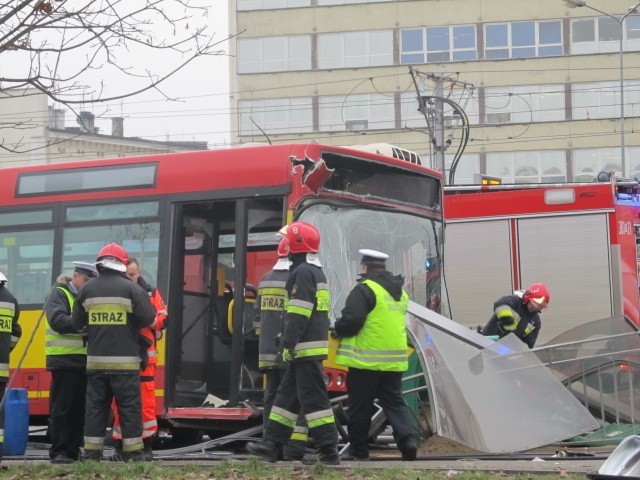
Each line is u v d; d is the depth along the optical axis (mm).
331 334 12039
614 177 18797
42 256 13891
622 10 55250
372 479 9094
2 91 8188
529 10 55750
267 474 9375
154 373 11594
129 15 8234
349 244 12750
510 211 18953
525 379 11758
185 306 13086
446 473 9539
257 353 12438
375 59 56594
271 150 12555
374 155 13172
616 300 18391
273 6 57438
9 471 9977
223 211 13062
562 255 18672
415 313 11773
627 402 12109
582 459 11125
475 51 56031
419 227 13844
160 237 13102
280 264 11094
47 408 13680
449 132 55719
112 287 10672
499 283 18938
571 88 55688
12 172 14258
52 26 8008
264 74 57531
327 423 10289
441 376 11477
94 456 10688
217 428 12883
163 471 9617
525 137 55812
